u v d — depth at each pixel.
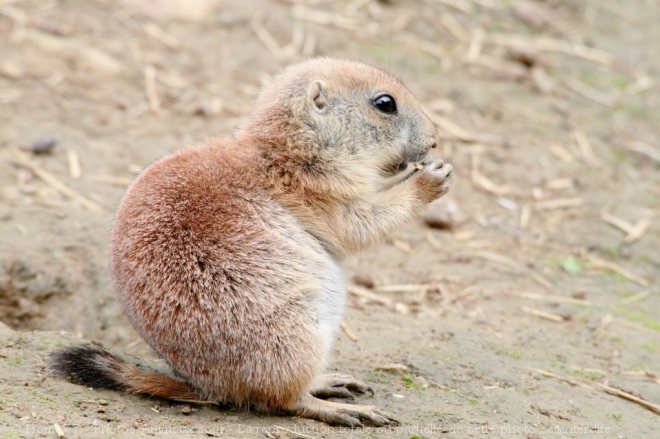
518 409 9.62
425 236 14.90
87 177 14.58
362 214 9.88
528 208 16.03
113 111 16.52
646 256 14.90
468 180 16.55
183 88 17.41
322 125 9.93
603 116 19.08
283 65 18.41
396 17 20.81
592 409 9.96
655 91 20.16
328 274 9.34
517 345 11.53
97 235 12.92
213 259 8.75
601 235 15.40
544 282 13.77
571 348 11.66
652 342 12.09
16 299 11.98
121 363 9.27
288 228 9.29
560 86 19.91
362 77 10.40
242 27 19.52
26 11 18.69
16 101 16.17
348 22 20.25
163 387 9.02
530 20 21.67
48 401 8.56
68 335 10.13
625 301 13.48
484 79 19.48
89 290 12.16
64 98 16.55
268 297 8.69
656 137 18.64
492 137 17.70
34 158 14.85
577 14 22.52
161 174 9.34
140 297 8.83
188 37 18.97
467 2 21.83
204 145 10.01
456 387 10.09
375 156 10.32
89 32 18.41
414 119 10.58
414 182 10.26
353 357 10.66
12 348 9.62
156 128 16.22
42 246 12.53
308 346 8.72
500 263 14.26
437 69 19.36
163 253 8.80
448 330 11.66
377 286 13.24
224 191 9.21
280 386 8.65
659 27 22.53
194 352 8.69
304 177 9.66
